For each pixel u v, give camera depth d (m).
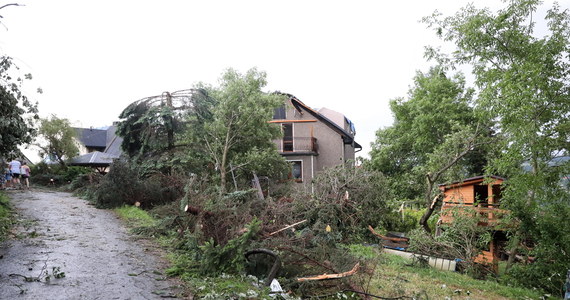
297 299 5.41
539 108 9.06
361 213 13.01
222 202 7.66
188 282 5.54
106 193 11.92
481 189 13.81
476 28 10.63
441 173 13.77
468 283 8.97
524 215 9.55
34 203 11.65
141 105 14.88
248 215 7.55
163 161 14.48
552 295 8.93
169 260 6.68
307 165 23.83
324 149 24.86
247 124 15.48
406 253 12.20
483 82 10.75
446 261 10.84
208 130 15.12
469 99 19.16
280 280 5.91
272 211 9.49
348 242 12.29
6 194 13.30
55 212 10.32
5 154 9.17
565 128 8.84
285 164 16.81
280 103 16.33
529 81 8.86
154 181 13.05
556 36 9.58
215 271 6.06
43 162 22.34
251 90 15.51
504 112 9.23
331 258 6.70
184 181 12.80
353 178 13.58
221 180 14.20
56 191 16.80
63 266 5.69
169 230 8.51
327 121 24.80
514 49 10.23
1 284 4.71
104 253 6.66
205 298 4.81
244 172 16.08
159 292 4.96
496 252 12.10
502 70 10.43
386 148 21.22
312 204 12.41
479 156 16.56
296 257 6.35
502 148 10.20
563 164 9.22
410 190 18.95
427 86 19.83
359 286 6.62
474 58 11.12
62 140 23.30
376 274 8.48
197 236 6.84
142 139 14.61
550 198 9.27
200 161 14.97
